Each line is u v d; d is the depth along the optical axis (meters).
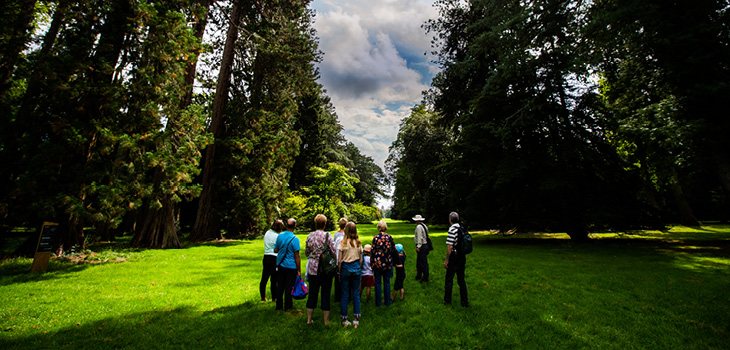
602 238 18.39
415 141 34.16
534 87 17.48
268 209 21.58
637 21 11.98
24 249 11.52
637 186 16.50
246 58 21.80
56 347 4.04
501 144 16.77
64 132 10.18
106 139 10.85
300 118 35.44
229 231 22.62
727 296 6.09
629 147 20.36
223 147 20.20
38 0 13.53
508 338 4.32
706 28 10.95
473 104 18.91
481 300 6.16
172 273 9.12
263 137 21.19
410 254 12.91
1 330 4.57
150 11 12.22
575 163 16.78
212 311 5.58
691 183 20.08
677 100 11.95
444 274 8.74
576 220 16.25
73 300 6.17
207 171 20.08
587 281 7.57
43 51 11.60
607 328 4.61
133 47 12.72
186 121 13.99
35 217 10.91
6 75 11.78
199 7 15.00
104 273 9.10
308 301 5.00
